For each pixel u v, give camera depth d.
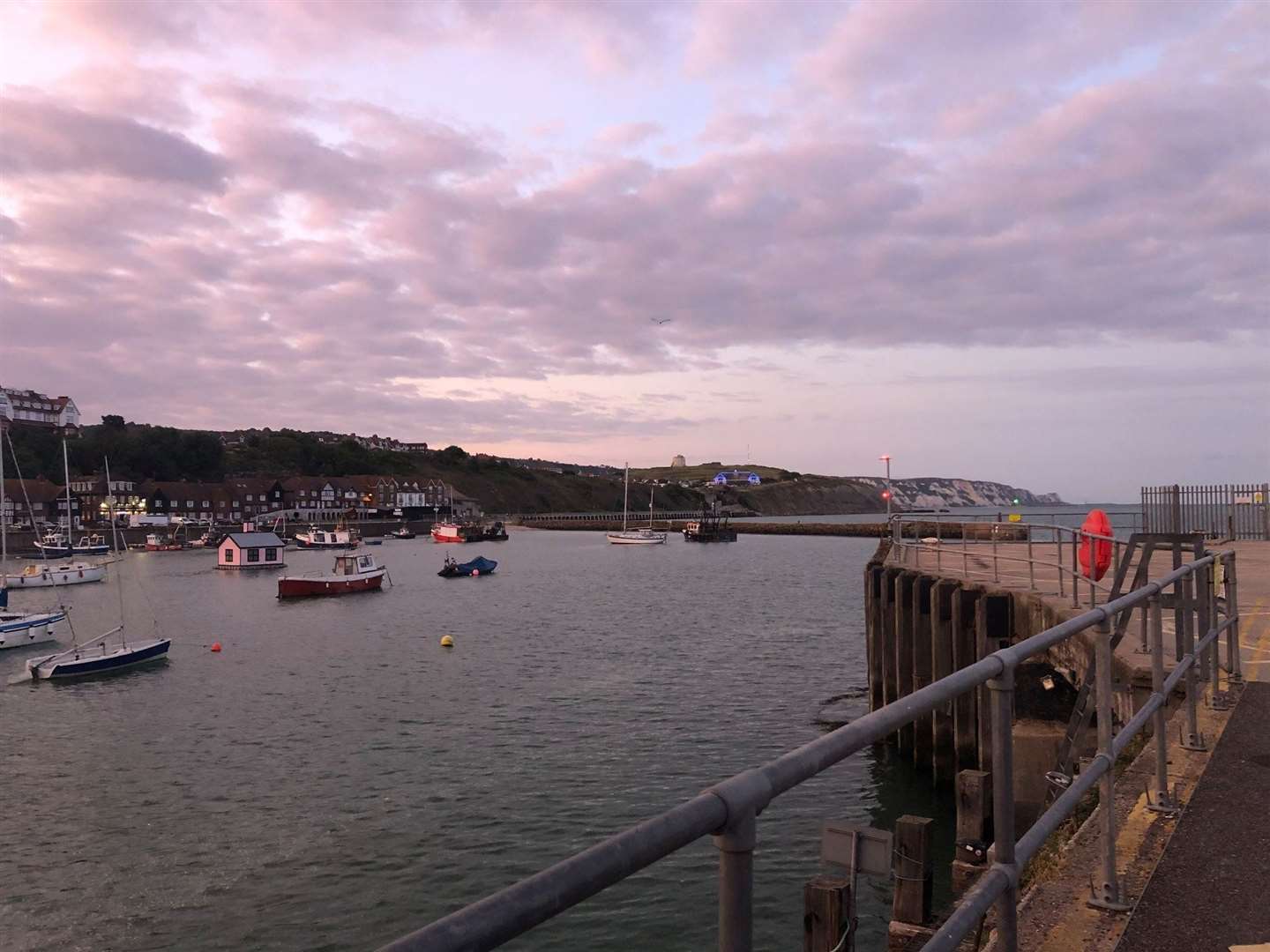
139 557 127.06
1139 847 5.20
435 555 125.50
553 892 1.36
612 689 29.67
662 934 13.03
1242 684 9.32
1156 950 4.02
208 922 14.55
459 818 18.31
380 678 33.62
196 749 24.30
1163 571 21.62
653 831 1.55
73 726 27.48
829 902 5.03
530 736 24.08
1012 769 3.15
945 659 18.39
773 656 35.50
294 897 15.26
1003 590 17.69
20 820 19.02
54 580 84.19
